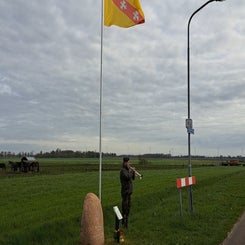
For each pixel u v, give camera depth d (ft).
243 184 106.01
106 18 40.01
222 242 35.55
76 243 34.42
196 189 91.86
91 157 604.08
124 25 40.04
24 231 38.34
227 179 130.21
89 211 31.19
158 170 195.00
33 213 50.90
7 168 195.72
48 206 57.88
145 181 111.45
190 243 34.55
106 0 40.09
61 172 162.71
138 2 40.01
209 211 52.95
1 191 78.89
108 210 53.62
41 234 37.78
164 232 39.58
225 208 57.26
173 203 63.05
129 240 35.96
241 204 62.03
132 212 54.34
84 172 162.20
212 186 99.40
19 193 75.56
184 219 45.73
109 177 126.31
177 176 136.56
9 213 51.03
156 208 57.06
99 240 31.45
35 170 174.09
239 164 330.34
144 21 40.19
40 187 88.22
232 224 44.11
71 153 599.16
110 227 42.80
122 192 42.16
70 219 45.32
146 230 40.45
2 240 35.14
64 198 67.82
